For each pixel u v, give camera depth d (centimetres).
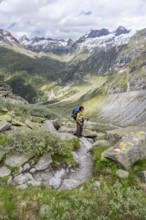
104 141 1344
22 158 1128
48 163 1123
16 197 926
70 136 1485
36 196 927
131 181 1006
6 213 873
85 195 919
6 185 1006
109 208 839
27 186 1004
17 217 866
